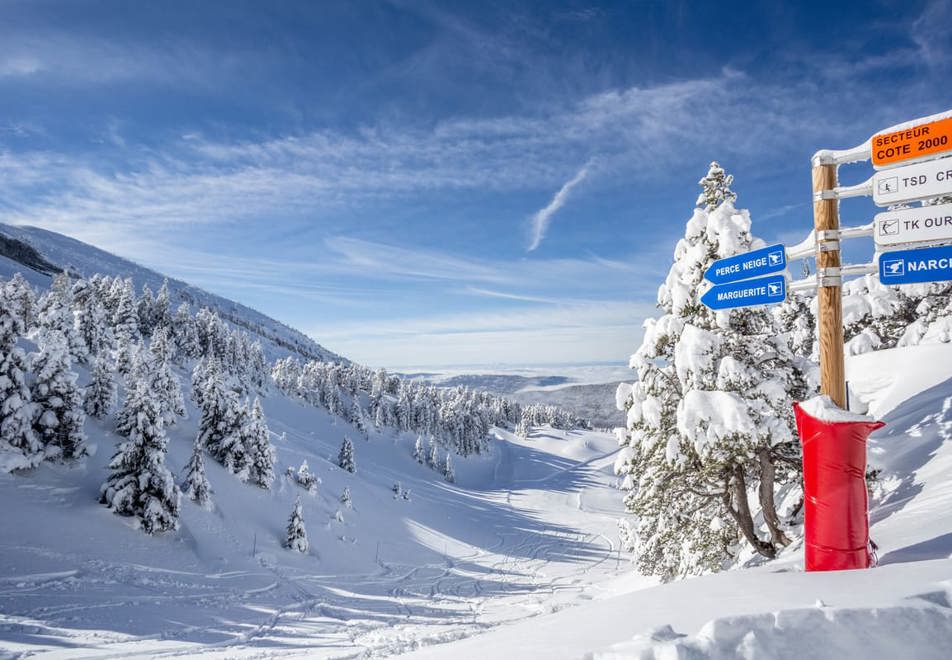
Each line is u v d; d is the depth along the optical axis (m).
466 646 4.39
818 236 6.02
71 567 23.59
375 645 17.89
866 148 5.60
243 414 45.28
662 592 5.47
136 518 29.09
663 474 13.36
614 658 2.96
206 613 22.12
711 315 12.17
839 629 3.02
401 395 148.75
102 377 39.38
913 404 14.68
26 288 49.88
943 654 2.91
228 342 107.62
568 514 101.62
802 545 9.46
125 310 83.19
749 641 2.87
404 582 41.28
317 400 127.94
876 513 9.57
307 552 39.62
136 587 23.66
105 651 15.02
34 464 28.97
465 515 85.81
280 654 15.82
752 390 11.01
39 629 16.50
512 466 154.75
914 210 5.09
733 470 12.35
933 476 9.49
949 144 4.83
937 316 22.12
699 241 12.41
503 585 46.19
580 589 44.34
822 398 5.88
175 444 43.81
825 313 5.98
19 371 29.27
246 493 42.97
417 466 119.44
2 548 22.98
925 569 4.55
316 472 64.44
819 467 5.75
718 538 13.81
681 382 12.02
